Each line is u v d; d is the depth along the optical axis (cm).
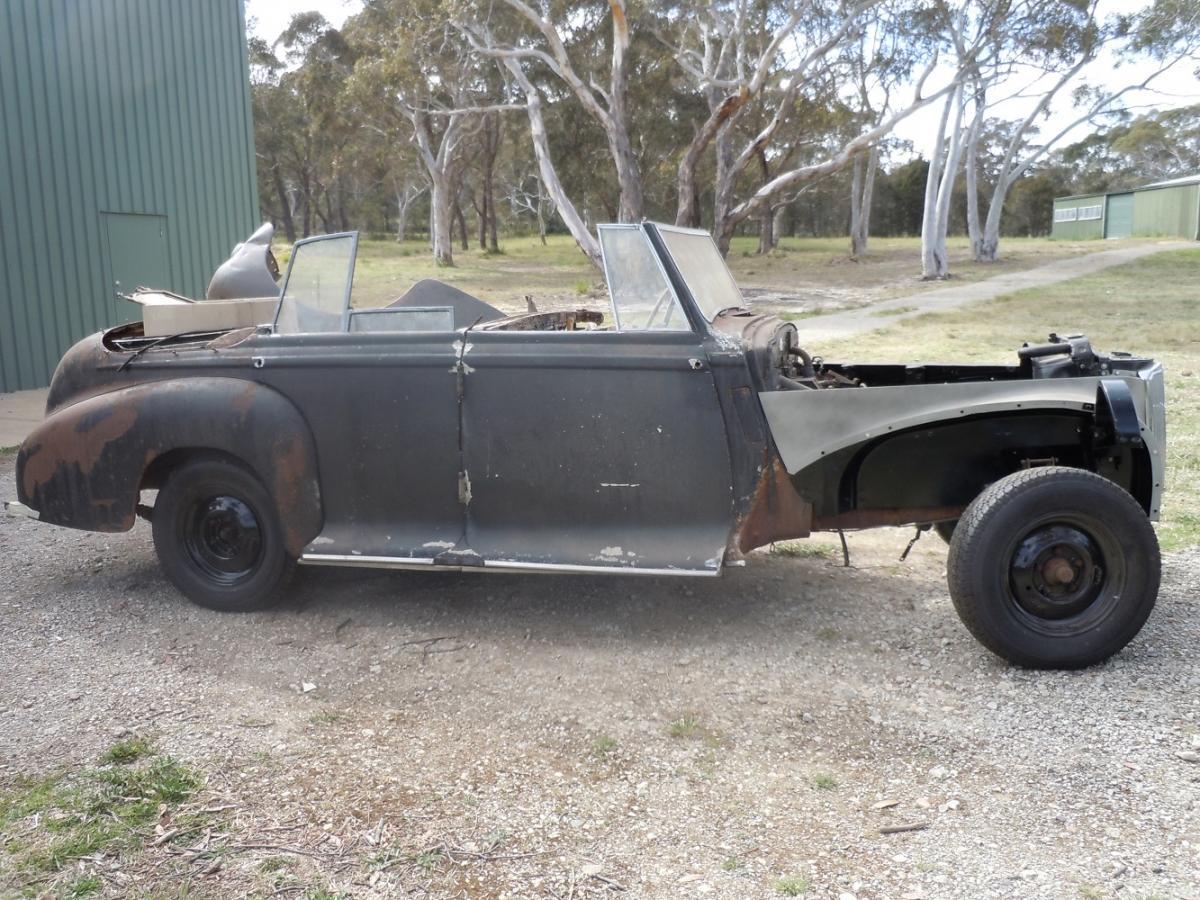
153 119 1560
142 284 1550
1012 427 464
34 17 1359
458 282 3553
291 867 298
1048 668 423
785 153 4472
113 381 519
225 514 508
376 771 354
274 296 627
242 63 1773
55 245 1397
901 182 8162
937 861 296
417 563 463
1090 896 278
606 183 5041
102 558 613
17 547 639
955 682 418
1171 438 870
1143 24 3534
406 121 4981
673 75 3834
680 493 447
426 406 463
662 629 482
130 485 503
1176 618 478
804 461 437
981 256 4462
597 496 453
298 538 482
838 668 435
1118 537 413
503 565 454
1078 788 334
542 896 284
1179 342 1606
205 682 431
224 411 482
